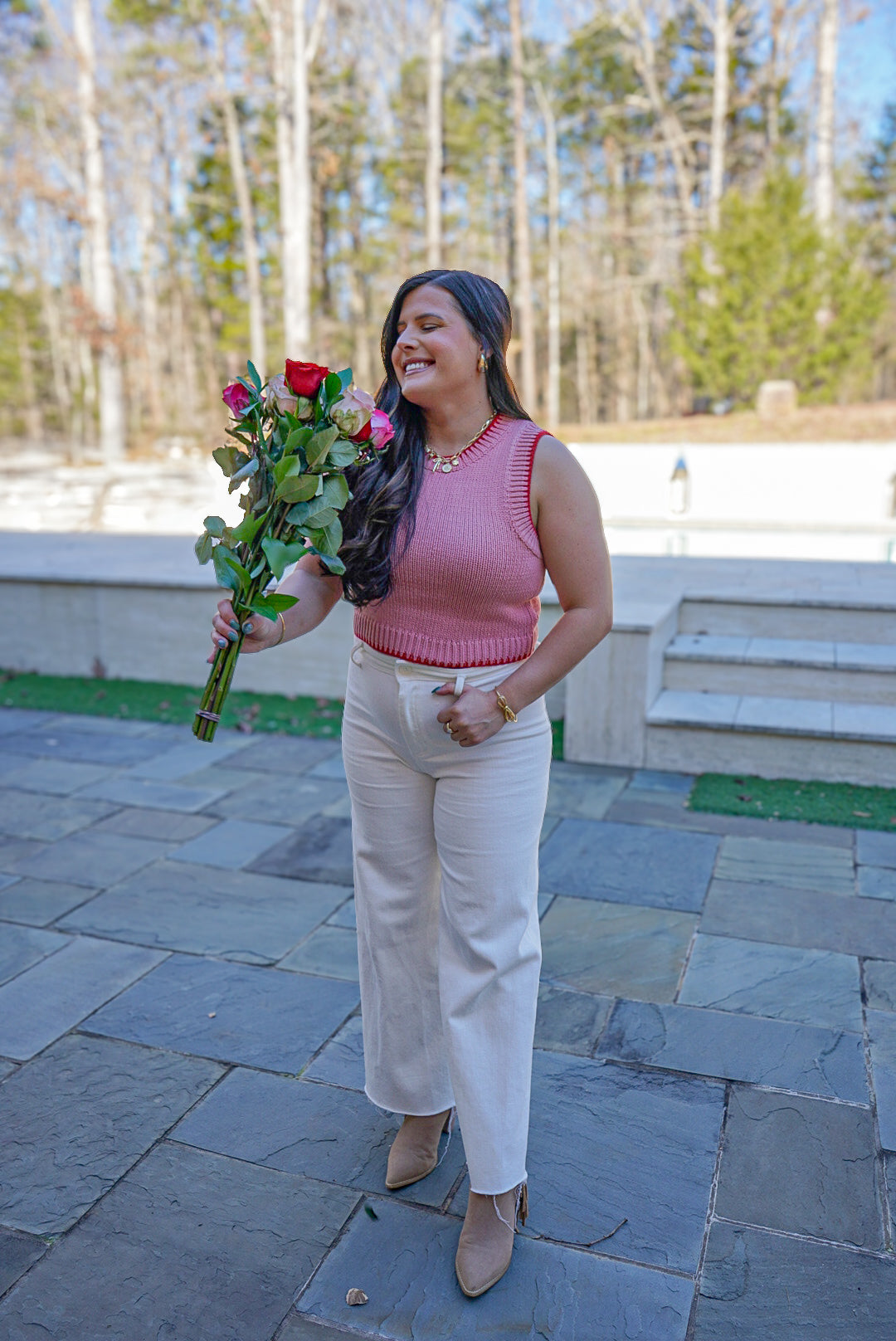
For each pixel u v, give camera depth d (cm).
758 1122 209
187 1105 217
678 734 425
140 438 3372
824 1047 234
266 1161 200
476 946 169
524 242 2483
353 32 2942
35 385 4334
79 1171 197
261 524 166
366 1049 194
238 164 2616
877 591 506
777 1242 178
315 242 3156
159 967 275
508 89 3153
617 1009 252
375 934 183
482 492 158
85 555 718
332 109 2359
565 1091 220
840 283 1778
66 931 295
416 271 2948
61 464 2367
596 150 3506
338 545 159
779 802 389
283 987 264
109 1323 162
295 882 327
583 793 403
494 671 164
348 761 180
